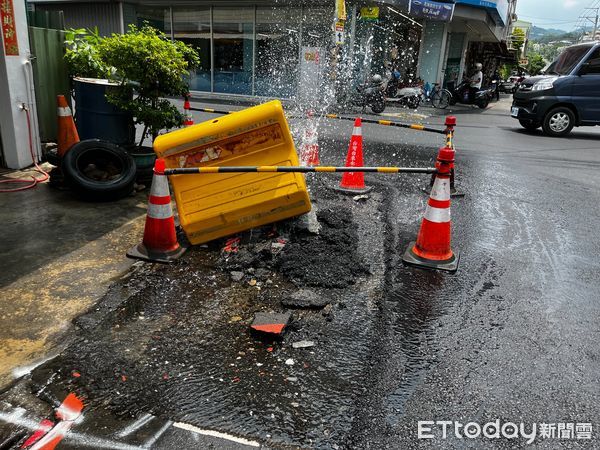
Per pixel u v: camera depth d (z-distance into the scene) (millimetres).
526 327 2996
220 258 3729
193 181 3887
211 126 3746
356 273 3600
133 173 5055
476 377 2494
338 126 11258
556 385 2455
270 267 3633
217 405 2229
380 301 3230
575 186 6656
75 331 2738
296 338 2781
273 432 2080
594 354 2738
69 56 6273
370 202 5402
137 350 2607
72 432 2045
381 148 8734
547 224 4992
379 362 2584
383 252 4027
